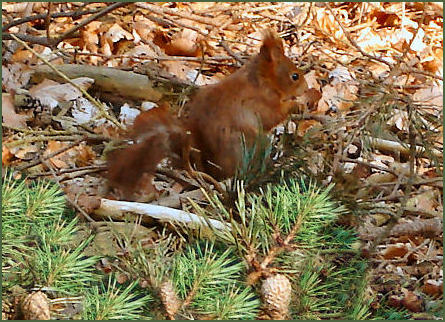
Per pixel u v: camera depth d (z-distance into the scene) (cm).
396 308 503
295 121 675
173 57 930
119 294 409
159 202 645
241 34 1052
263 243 388
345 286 443
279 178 500
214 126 631
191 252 418
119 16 1037
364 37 1091
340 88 921
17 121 759
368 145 604
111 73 849
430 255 632
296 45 1017
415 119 611
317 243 415
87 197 584
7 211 412
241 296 373
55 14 898
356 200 500
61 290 379
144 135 559
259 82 663
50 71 845
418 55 1094
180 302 377
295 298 395
